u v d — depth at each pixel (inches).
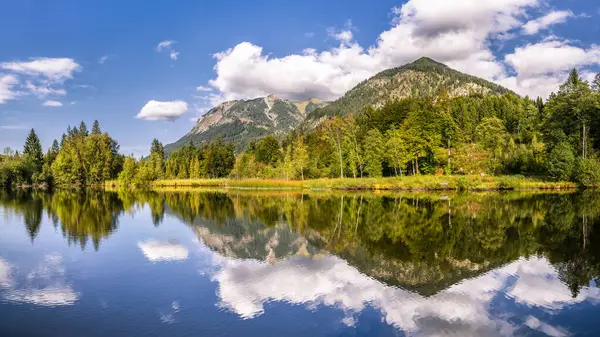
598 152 2509.8
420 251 826.8
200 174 5098.4
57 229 1156.5
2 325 462.6
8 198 2495.1
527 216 1296.8
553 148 2571.4
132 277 647.1
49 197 2598.4
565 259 748.6
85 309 510.3
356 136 3693.4
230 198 2338.8
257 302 532.1
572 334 435.2
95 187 4333.2
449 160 2851.9
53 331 446.9
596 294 560.1
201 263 736.3
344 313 492.1
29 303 534.0
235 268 698.8
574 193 2140.7
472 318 478.0
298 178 3563.0
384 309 506.3
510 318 478.6
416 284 607.5
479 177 2497.5
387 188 2664.9
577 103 2564.0
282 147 5590.6
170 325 459.2
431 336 429.1
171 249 862.5
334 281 622.8
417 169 3078.2
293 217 1390.3
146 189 3777.1
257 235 1034.1
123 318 480.7
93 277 650.2
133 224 1258.0
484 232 1027.3
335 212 1509.6
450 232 1034.7
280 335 433.1
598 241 903.1
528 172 2797.7
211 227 1183.6
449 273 663.8
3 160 4554.6
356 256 784.9
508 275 651.5
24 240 979.3
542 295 555.2
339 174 3555.6
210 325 458.6
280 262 741.9
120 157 5152.6
